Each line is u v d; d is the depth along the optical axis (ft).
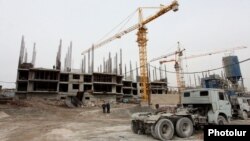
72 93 184.24
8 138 35.65
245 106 64.59
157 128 33.22
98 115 85.46
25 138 35.42
